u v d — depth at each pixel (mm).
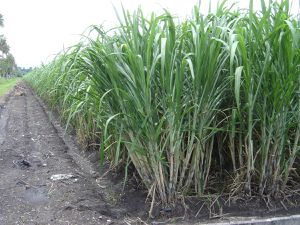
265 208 2301
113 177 3014
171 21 1934
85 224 2137
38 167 3473
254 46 2023
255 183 2398
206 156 2330
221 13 2289
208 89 2070
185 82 2146
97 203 2455
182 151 2232
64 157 3932
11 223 2139
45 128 5875
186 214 2188
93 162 3678
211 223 2109
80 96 2719
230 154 2562
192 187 2391
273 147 2250
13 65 53531
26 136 5184
